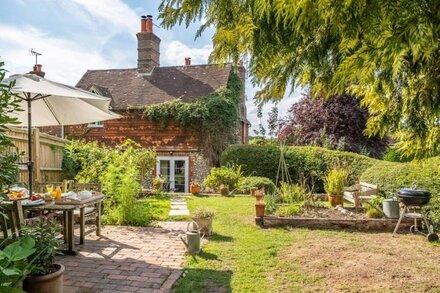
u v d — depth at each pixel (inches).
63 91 194.5
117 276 159.9
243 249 201.5
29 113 207.0
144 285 149.4
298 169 501.7
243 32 63.9
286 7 51.1
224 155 531.5
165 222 285.6
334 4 47.8
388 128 102.9
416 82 80.2
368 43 53.6
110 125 639.8
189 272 164.9
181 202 384.8
